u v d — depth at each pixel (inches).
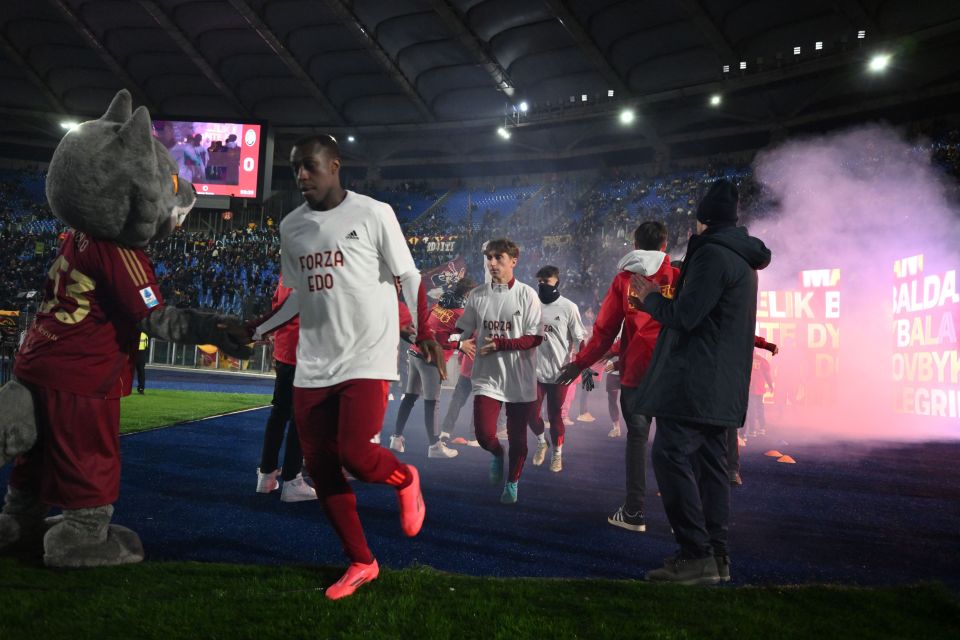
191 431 314.2
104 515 127.3
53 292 127.4
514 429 192.5
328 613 100.9
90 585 113.3
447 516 174.4
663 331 137.3
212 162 1102.4
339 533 113.9
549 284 256.8
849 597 118.9
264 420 372.2
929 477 262.2
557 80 1300.4
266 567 125.6
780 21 1035.3
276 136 1593.3
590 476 242.8
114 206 123.3
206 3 1218.0
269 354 828.6
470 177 1631.4
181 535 148.3
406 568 125.5
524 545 150.6
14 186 1518.2
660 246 171.2
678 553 132.3
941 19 916.0
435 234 1387.8
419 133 1537.9
